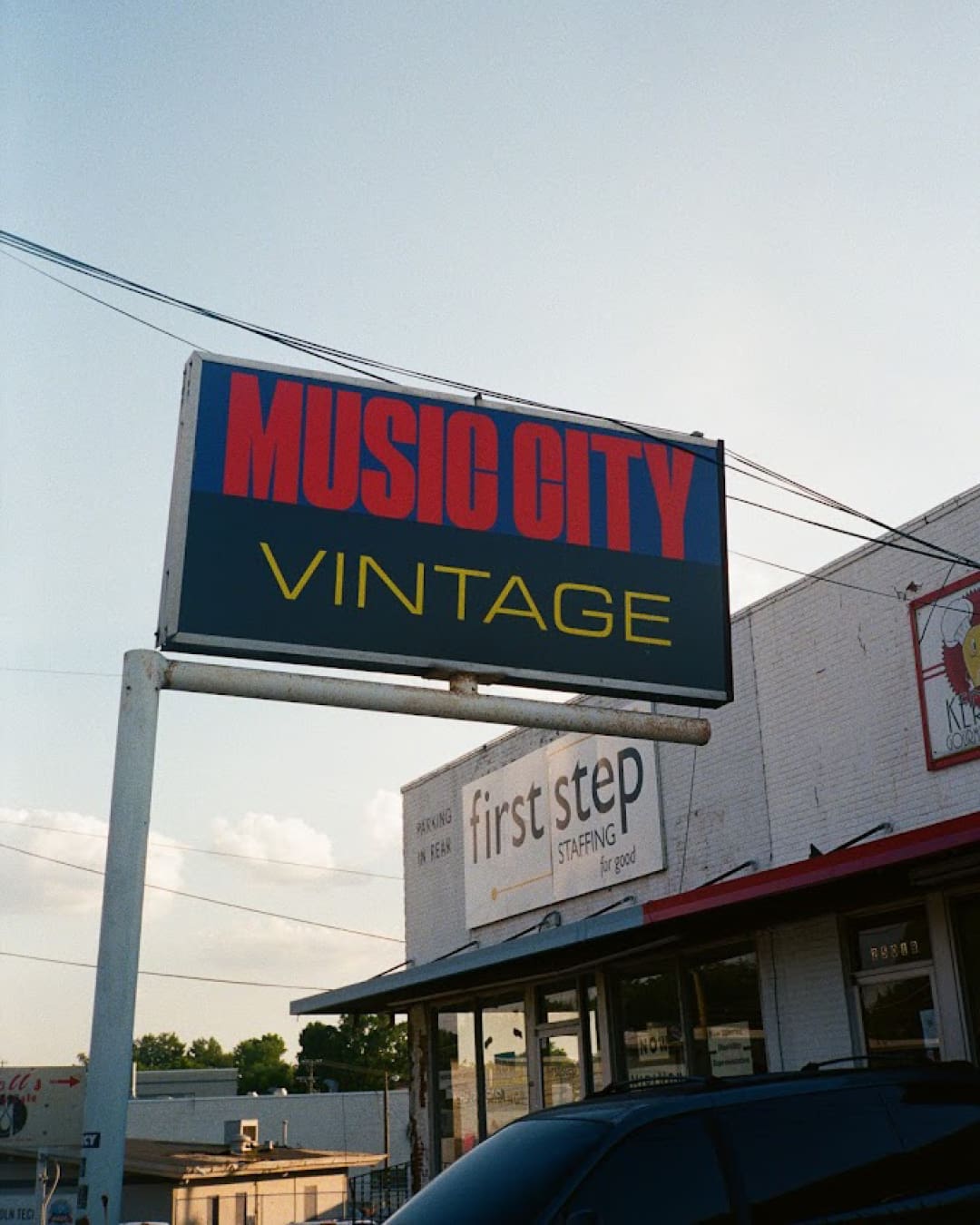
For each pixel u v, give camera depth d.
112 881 8.50
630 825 16.05
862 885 11.47
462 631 11.00
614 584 11.63
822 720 13.62
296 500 10.77
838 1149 6.66
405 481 11.16
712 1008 14.41
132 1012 8.21
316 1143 58.50
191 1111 57.75
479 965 14.84
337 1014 19.66
